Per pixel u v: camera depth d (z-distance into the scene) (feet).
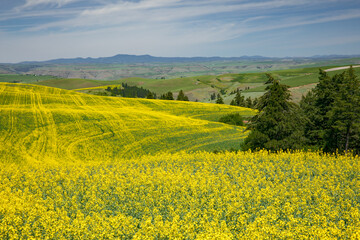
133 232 38.65
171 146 156.97
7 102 220.02
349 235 36.73
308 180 60.44
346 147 118.42
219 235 34.58
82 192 56.65
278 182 63.21
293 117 100.27
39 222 41.14
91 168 81.56
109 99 283.79
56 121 178.70
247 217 41.37
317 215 40.81
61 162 123.85
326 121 127.13
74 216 45.65
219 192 54.03
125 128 181.68
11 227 37.81
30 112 190.60
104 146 149.59
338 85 124.88
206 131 192.75
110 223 39.32
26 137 150.30
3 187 61.26
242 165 76.84
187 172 69.51
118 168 76.48
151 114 224.94
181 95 451.53
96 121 188.75
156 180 61.21
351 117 112.98
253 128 106.63
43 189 60.18
